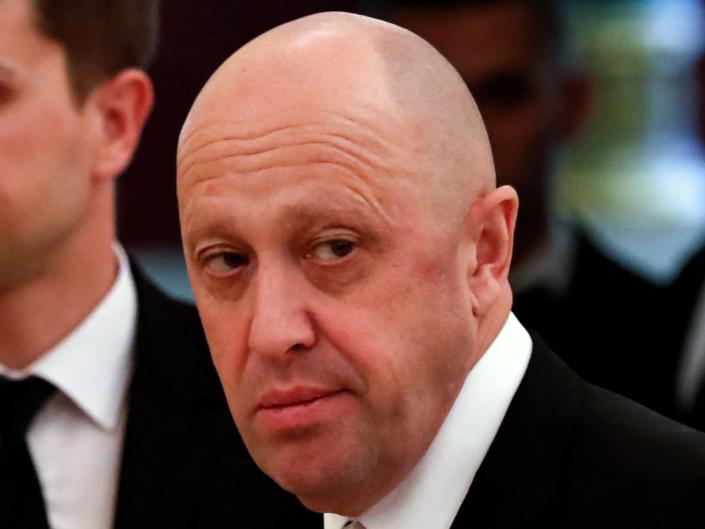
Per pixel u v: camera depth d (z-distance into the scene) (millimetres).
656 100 7895
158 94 7227
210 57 7223
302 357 3492
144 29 4664
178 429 4586
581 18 7789
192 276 3623
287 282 3482
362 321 3477
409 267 3484
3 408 4586
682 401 5926
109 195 4664
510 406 3738
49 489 4617
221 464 4512
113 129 4625
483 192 3621
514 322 3820
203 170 3512
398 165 3469
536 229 6047
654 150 7906
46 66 4391
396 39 3584
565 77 6164
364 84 3490
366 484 3588
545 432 3723
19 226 4379
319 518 4277
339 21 3602
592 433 3715
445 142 3535
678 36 7883
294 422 3510
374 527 3691
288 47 3535
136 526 4523
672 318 5977
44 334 4602
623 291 6055
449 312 3541
